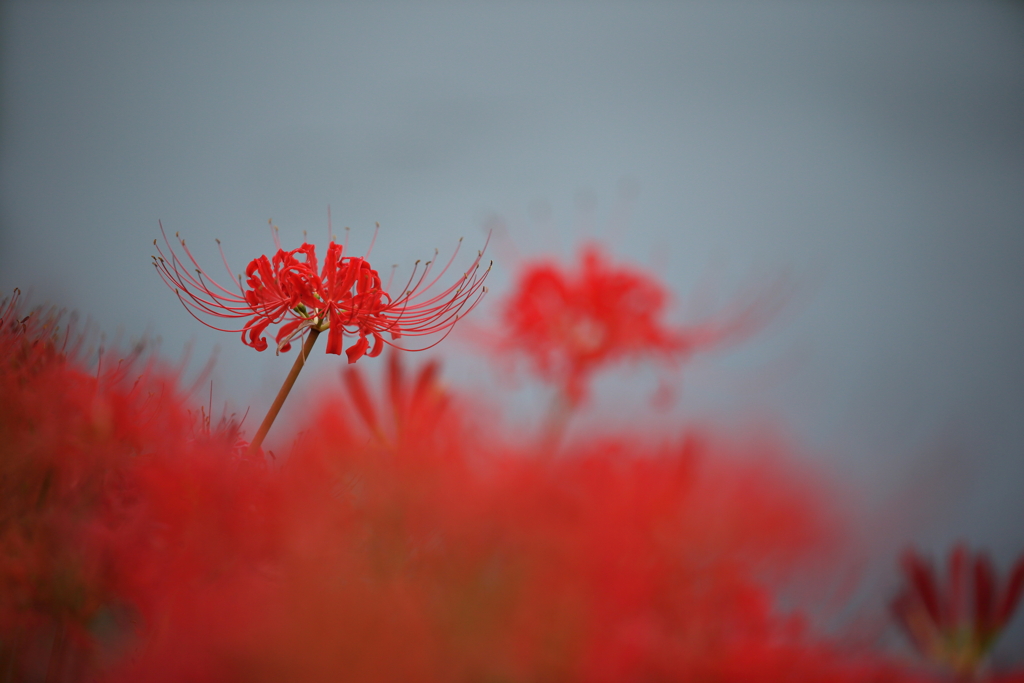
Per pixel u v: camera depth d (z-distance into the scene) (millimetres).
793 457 1806
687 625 1768
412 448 1795
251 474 1803
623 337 2098
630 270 2121
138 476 1809
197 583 1772
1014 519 2668
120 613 1799
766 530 1786
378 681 1742
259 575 1769
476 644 1749
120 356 1876
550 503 1775
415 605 1753
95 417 1826
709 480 1791
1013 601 1830
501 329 2113
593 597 1763
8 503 1806
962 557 1840
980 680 1816
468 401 1816
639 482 1785
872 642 1790
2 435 1814
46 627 1788
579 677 1751
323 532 1773
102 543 1787
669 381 2111
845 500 1807
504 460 1791
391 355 1839
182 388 1875
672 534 1777
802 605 1788
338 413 1818
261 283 1877
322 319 1865
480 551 1771
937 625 1820
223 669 1745
